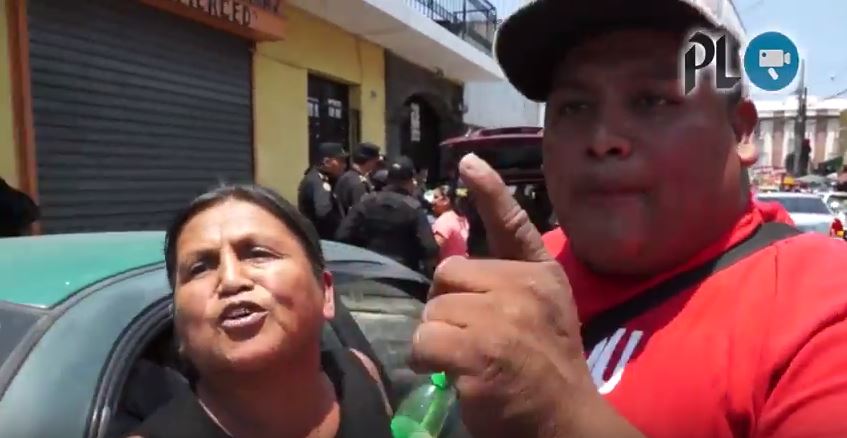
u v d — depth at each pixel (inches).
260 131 338.3
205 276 55.8
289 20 359.3
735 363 34.5
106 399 57.5
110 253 74.1
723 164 39.6
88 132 233.0
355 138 445.7
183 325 55.9
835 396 30.3
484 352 28.5
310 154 397.7
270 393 56.4
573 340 30.4
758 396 33.4
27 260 71.2
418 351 29.4
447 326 29.1
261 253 56.0
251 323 54.1
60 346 58.2
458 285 30.1
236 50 317.7
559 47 42.2
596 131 39.4
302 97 375.2
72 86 225.5
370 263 100.7
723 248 39.7
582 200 40.7
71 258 71.9
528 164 256.2
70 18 223.6
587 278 43.5
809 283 34.4
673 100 38.7
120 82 246.2
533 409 28.6
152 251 75.8
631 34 39.2
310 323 57.7
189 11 269.4
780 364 32.6
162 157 270.4
